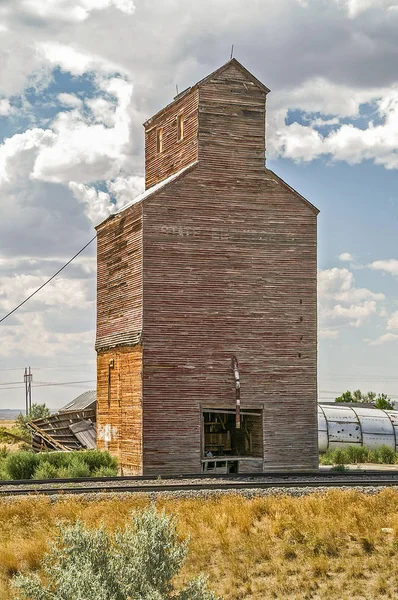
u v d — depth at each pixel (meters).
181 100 44.41
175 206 41.06
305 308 42.81
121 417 42.22
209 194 41.75
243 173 42.56
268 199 42.81
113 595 13.68
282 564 20.36
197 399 40.12
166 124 46.62
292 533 22.50
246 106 43.12
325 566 19.97
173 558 14.43
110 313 44.69
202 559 20.66
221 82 42.81
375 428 61.44
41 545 20.52
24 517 24.97
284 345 42.19
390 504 26.34
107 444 44.38
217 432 44.53
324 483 31.89
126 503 26.20
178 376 40.00
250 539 22.02
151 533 14.56
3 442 82.50
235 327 41.31
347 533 22.80
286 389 41.94
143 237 40.34
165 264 40.56
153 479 34.62
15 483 32.50
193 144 42.59
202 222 41.44
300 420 42.03
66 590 13.61
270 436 41.41
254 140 43.03
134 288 41.19
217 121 42.53
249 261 42.06
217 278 41.34
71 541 14.38
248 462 41.00
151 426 39.25
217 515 24.36
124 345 41.94
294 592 18.77
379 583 19.03
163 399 39.59
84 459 40.81
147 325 39.84
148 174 49.38
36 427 56.72
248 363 41.34
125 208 43.72
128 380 41.41
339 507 25.44
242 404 40.94
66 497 27.64
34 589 14.13
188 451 39.69
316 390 42.50
